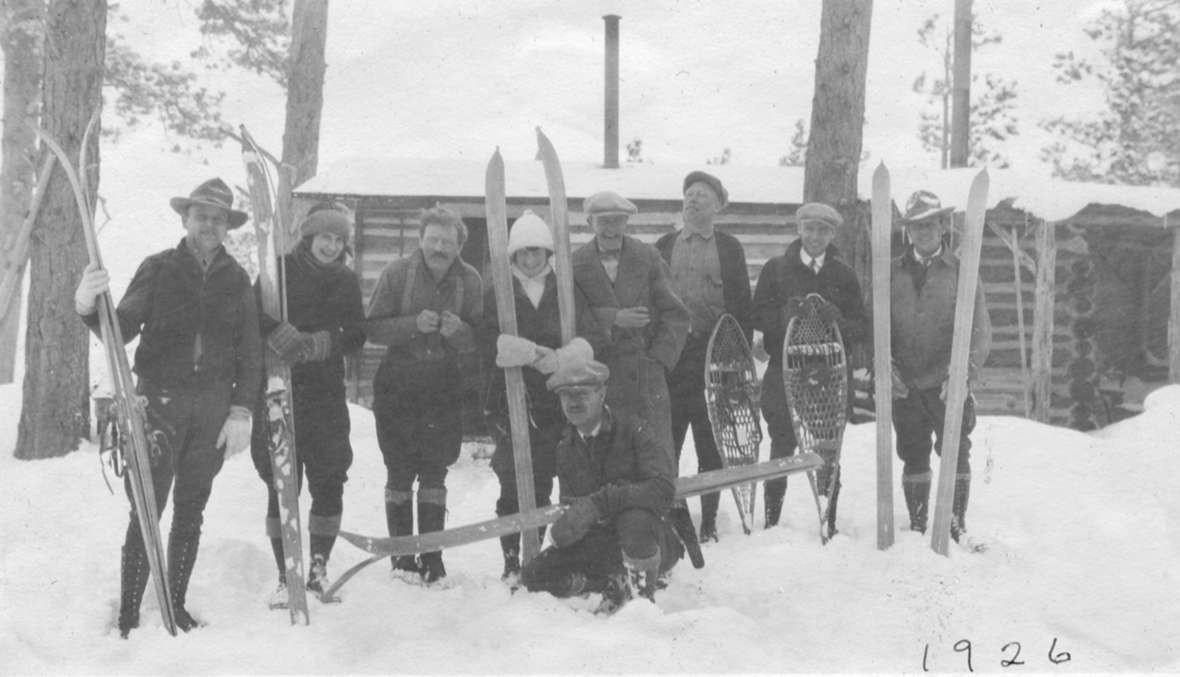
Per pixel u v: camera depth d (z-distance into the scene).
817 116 11.17
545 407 5.84
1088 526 6.59
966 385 6.25
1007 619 5.25
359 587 5.43
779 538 6.44
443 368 5.71
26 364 8.48
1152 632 5.19
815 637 5.09
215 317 5.00
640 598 5.02
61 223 8.48
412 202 11.95
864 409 11.85
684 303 6.79
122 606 4.88
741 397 6.94
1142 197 12.67
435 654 4.63
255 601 5.35
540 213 11.96
